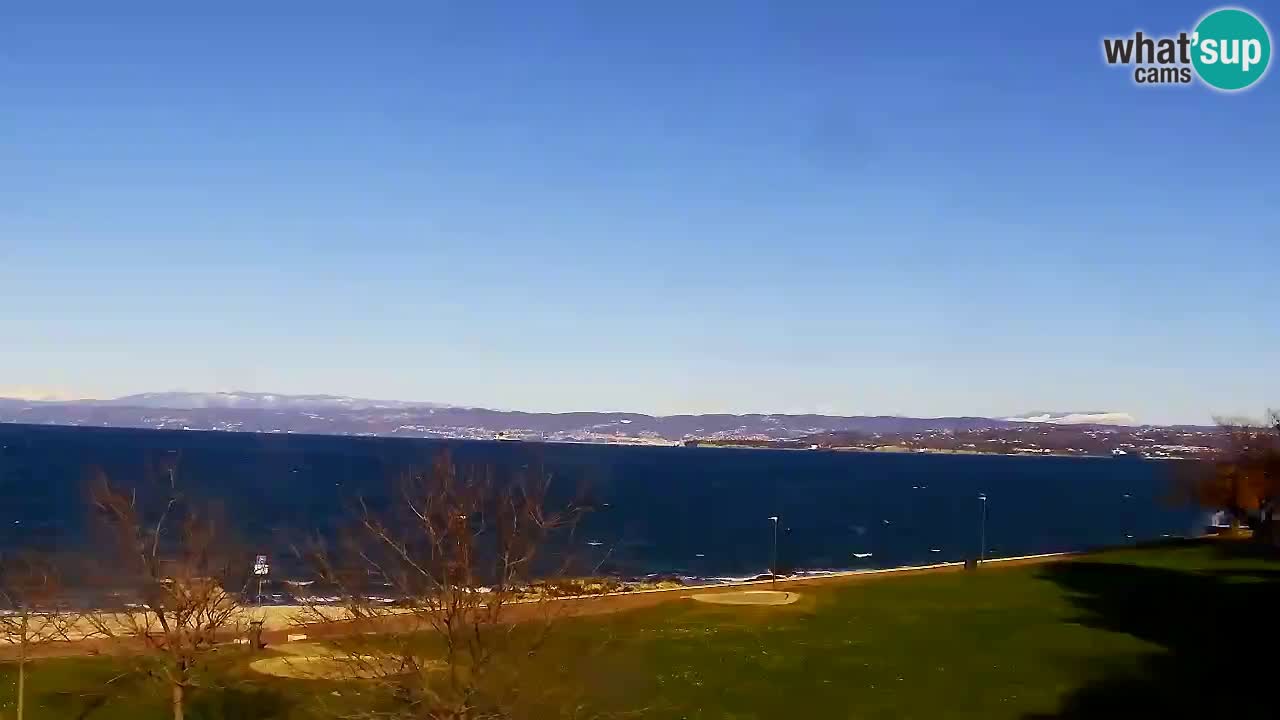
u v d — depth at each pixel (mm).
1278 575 65562
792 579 69062
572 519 32594
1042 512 165000
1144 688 36750
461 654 20359
